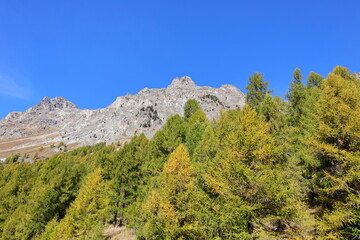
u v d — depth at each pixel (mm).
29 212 31531
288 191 12266
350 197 12469
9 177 52250
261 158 14094
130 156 34031
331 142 15508
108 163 35719
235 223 12555
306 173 18453
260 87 35844
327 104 16594
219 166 17781
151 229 19062
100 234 24562
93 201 26375
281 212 12172
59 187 35438
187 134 34094
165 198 18469
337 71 34250
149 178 30594
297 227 12766
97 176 29172
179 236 16359
